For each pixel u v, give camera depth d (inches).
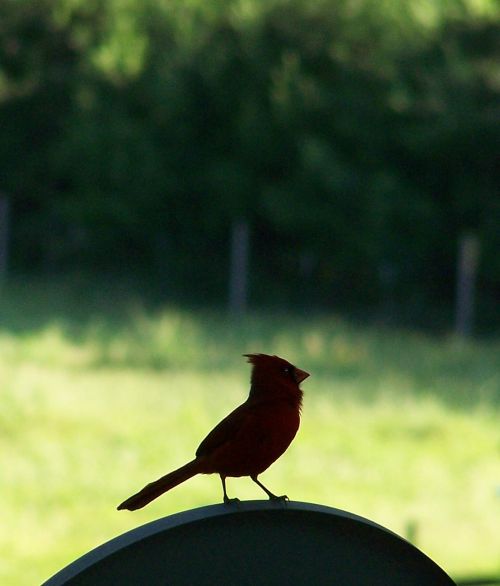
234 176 936.9
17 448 420.5
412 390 531.5
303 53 920.3
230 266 964.6
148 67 994.1
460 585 228.2
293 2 912.3
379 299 897.5
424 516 349.7
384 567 93.7
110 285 959.6
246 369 589.6
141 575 87.1
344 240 877.2
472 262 774.5
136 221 983.6
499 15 843.4
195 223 973.2
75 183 1063.0
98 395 516.4
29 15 1129.4
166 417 478.3
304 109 899.4
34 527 330.0
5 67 1141.7
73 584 85.4
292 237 929.5
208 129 962.1
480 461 417.4
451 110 832.9
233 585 89.5
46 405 488.1
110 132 991.0
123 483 380.5
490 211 827.4
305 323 770.8
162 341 643.5
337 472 397.7
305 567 91.4
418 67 867.4
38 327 709.9
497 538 328.2
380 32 897.5
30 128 1125.7
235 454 110.0
